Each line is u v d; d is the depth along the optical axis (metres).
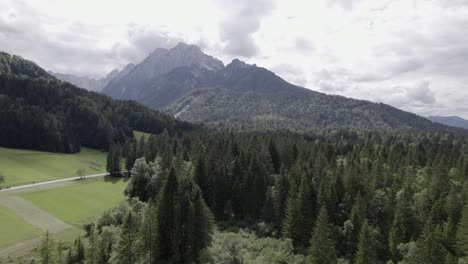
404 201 78.00
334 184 89.50
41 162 157.75
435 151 164.12
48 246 59.97
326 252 61.94
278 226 87.31
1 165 140.12
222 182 96.50
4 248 70.00
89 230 78.44
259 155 113.25
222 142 141.88
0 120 180.25
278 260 65.06
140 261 64.75
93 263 62.28
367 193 86.31
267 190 96.88
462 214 72.88
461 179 99.12
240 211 96.75
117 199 113.06
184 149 134.25
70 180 136.12
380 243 73.31
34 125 188.00
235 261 63.84
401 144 177.75
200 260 64.44
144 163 111.62
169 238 69.56
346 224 75.62
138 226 69.94
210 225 72.44
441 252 59.16
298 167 102.88
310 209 80.31
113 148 160.88
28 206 95.75
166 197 70.81
